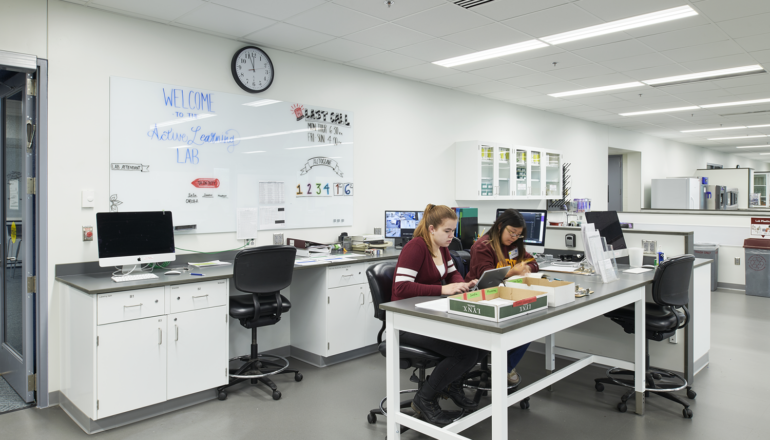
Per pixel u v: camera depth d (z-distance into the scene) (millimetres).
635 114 7410
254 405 2943
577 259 3818
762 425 2641
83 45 3033
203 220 3570
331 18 3359
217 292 3000
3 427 2654
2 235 3287
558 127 7332
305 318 3830
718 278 6746
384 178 4875
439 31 3662
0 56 2664
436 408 2389
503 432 1781
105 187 3127
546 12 3324
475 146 5473
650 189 9906
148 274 2986
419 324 2033
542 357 3811
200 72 3566
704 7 3250
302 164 4168
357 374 3494
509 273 2676
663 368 3324
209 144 3602
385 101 4891
